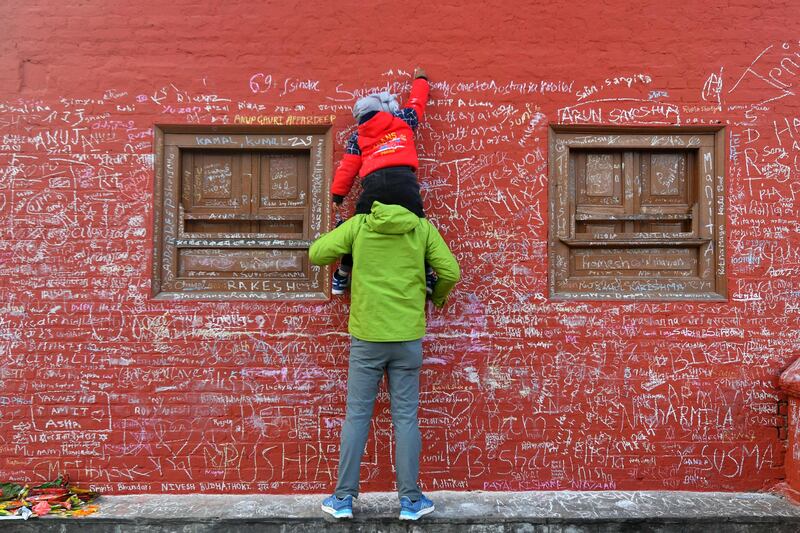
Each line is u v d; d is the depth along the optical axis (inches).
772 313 155.3
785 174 157.0
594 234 158.4
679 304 154.9
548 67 156.9
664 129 157.8
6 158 153.6
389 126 142.2
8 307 152.3
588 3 157.5
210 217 157.6
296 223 159.8
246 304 153.6
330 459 153.3
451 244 155.5
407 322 135.2
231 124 154.7
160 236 156.0
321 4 156.1
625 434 154.2
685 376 154.6
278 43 155.7
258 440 153.0
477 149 156.1
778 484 153.0
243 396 153.4
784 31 157.8
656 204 159.6
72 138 154.1
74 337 152.4
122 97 154.7
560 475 153.6
